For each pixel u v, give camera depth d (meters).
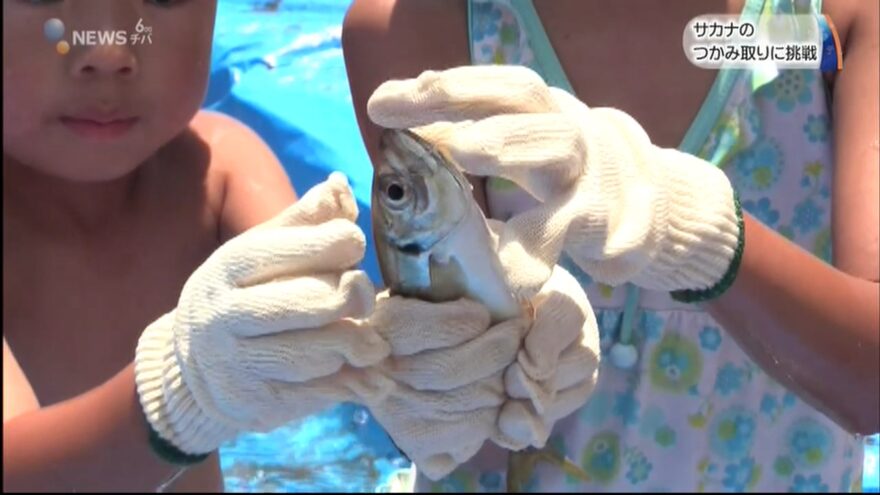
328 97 2.17
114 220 1.34
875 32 1.33
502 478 1.40
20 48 1.23
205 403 1.02
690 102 1.34
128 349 1.33
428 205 0.99
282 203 1.36
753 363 1.33
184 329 1.02
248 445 1.77
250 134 1.43
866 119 1.31
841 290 1.18
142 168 1.35
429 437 1.03
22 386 1.22
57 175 1.30
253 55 2.29
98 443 1.09
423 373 1.02
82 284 1.33
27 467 1.11
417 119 1.00
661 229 1.05
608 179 1.04
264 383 1.01
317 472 1.70
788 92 1.35
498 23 1.34
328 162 1.99
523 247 1.01
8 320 1.30
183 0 1.26
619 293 1.35
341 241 1.00
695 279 1.08
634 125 1.07
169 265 1.35
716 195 1.07
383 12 1.35
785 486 1.40
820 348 1.18
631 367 1.36
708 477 1.38
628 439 1.37
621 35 1.34
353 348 1.01
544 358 1.04
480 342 1.02
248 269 1.00
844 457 1.41
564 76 1.34
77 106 1.25
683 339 1.36
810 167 1.36
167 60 1.26
